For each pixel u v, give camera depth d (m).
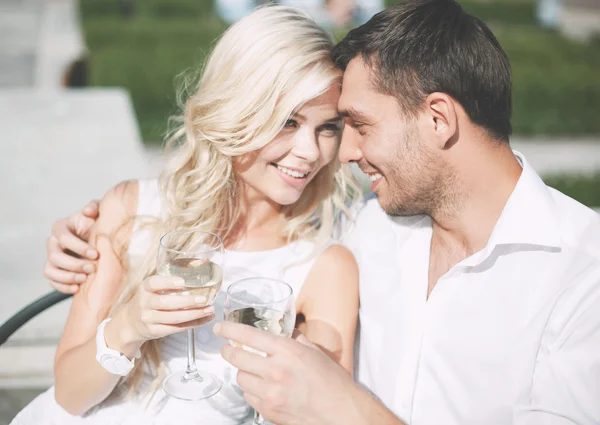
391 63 1.83
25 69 11.09
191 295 1.63
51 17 12.73
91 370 1.89
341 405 1.61
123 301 2.10
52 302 2.27
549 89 9.05
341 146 2.02
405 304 2.09
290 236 2.26
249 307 1.61
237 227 2.28
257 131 2.01
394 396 2.07
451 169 1.89
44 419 2.03
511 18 16.64
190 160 2.21
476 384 1.93
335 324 2.13
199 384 1.88
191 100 2.15
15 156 5.41
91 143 5.80
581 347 1.77
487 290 1.91
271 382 1.59
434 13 1.84
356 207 2.35
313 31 1.99
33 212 4.47
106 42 10.71
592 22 17.36
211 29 11.21
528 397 1.86
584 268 1.80
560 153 8.30
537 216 1.84
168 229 2.21
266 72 1.96
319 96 1.98
